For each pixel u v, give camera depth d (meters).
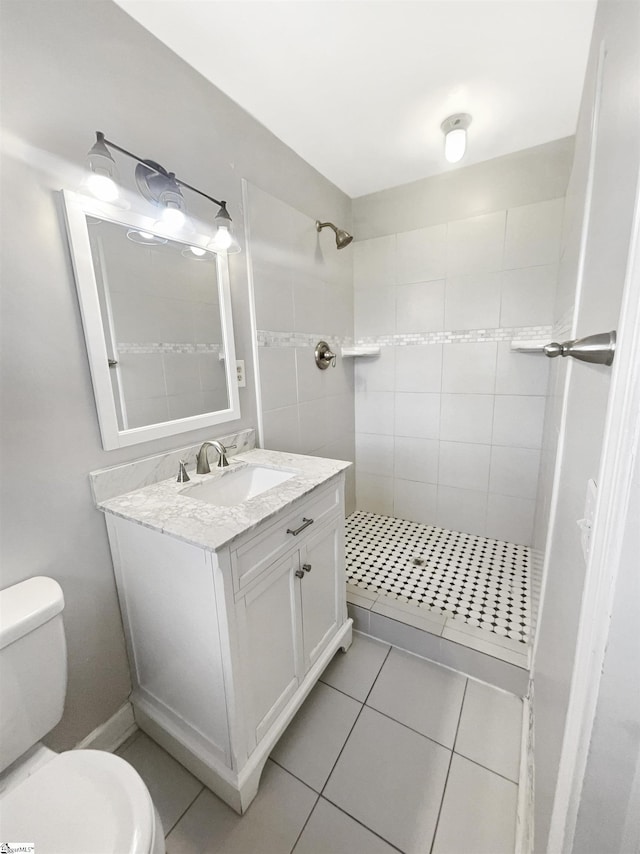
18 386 0.88
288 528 1.09
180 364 1.28
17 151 0.84
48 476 0.95
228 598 0.88
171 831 0.95
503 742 1.15
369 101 1.41
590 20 1.06
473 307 2.00
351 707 1.28
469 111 1.47
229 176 1.40
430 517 2.37
